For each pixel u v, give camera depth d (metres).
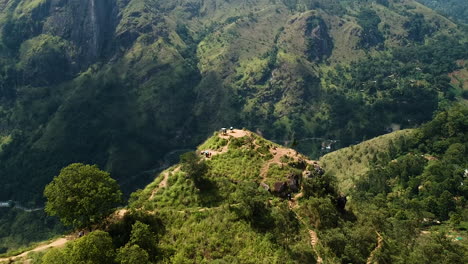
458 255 65.94
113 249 46.25
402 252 62.50
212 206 61.34
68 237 58.91
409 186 127.69
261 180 66.12
